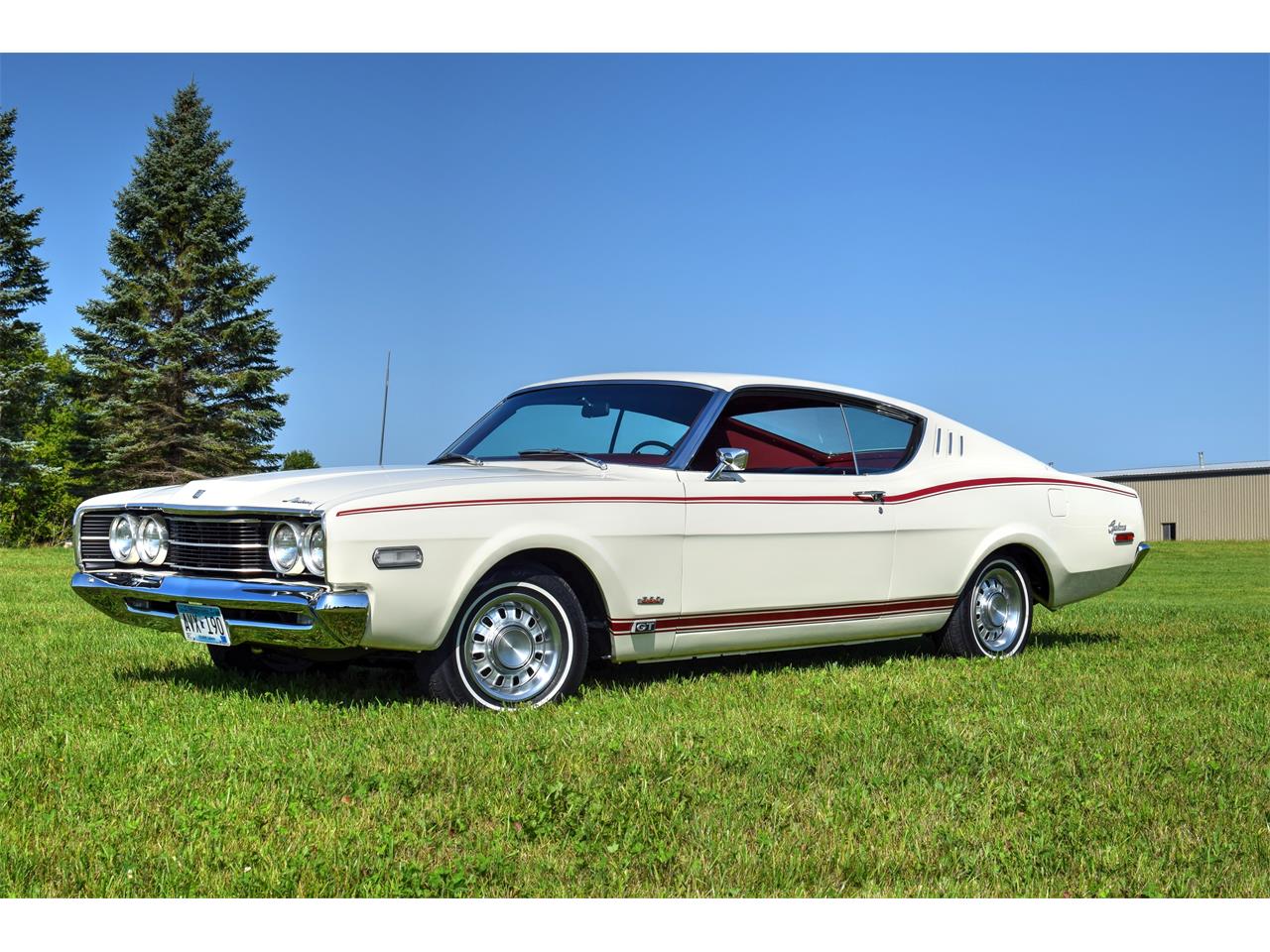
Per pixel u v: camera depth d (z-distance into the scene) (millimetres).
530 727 5016
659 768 4312
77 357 44031
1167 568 38281
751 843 3545
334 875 3248
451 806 3855
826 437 6977
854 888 3254
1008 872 3336
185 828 3559
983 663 7199
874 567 6969
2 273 44031
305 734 4848
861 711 5496
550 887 3201
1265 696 6082
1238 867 3389
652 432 6426
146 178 45938
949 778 4293
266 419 43750
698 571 6180
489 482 5562
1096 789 4160
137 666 6789
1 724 5094
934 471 7406
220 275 45094
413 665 6102
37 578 15414
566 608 5723
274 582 5297
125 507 5953
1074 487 8172
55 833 3564
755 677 6473
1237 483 63062
